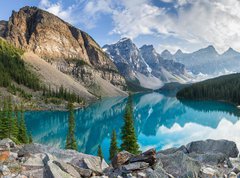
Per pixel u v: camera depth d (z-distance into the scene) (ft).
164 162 35.58
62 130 369.91
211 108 574.56
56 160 32.83
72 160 37.60
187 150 47.34
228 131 313.12
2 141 44.04
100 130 369.50
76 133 348.79
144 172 33.83
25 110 548.31
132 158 37.96
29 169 32.94
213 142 46.50
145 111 567.18
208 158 41.32
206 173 33.53
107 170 36.81
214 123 379.55
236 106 597.93
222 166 38.88
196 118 437.58
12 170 32.40
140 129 351.67
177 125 376.68
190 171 33.27
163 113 524.11
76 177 30.30
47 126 398.21
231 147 44.52
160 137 297.53
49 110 578.66
